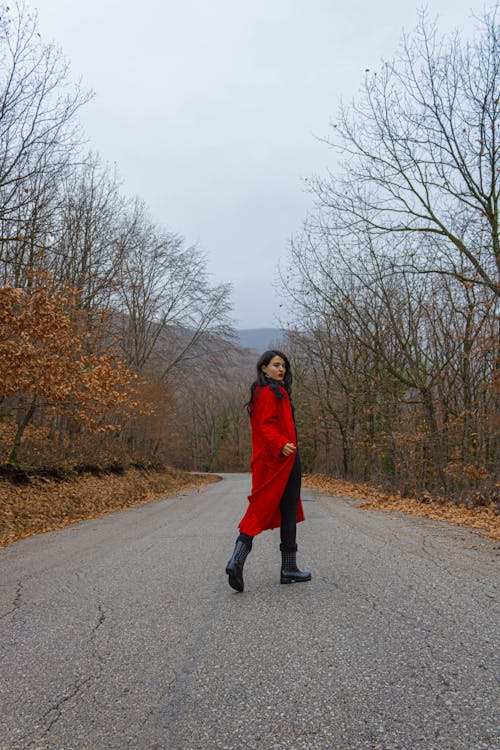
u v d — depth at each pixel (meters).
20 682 2.49
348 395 24.41
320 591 3.90
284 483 4.04
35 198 12.90
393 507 11.98
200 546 6.49
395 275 18.30
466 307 14.93
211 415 75.75
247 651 2.75
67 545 7.46
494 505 9.98
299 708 2.11
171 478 32.19
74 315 15.54
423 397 17.00
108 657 2.76
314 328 26.53
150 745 1.89
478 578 4.27
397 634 2.91
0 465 13.33
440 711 2.04
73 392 13.16
